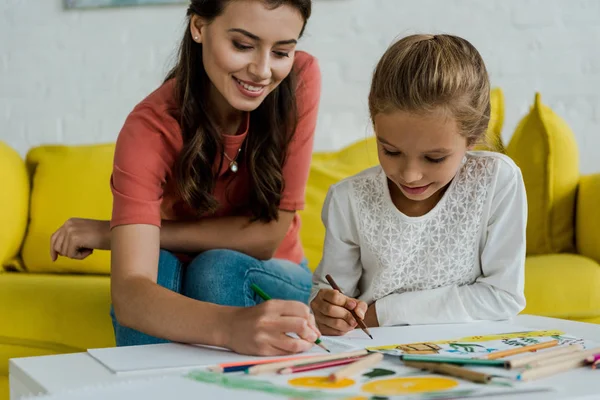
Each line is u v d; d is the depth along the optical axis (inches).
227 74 47.1
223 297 50.8
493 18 106.5
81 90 112.4
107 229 55.8
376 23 108.0
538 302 65.5
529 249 77.1
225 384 30.2
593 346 36.8
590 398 28.0
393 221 49.0
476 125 42.6
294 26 46.1
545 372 30.9
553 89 106.3
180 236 54.4
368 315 48.0
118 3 110.9
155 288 43.1
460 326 44.4
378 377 31.1
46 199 82.7
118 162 49.8
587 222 74.5
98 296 66.9
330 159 87.4
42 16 112.3
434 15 107.3
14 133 113.1
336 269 51.3
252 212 55.9
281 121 54.1
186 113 51.1
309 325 37.3
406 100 40.9
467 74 42.7
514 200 47.5
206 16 46.7
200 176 52.5
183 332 39.3
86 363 34.9
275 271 56.6
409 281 49.5
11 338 66.7
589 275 66.9
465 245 48.3
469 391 28.4
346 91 108.4
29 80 112.8
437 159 41.9
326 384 30.0
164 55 111.2
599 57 106.0
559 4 106.1
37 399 28.5
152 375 32.5
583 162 106.2
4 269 82.7
